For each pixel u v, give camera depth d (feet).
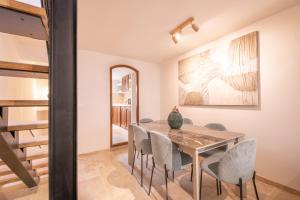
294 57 6.23
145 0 5.86
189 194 6.44
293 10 6.25
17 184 7.21
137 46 10.68
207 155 6.87
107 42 9.96
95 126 11.70
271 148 6.96
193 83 11.03
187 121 9.87
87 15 6.81
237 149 4.50
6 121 3.41
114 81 22.91
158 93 15.10
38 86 12.07
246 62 7.76
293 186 6.29
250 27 7.72
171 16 6.97
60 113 2.35
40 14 2.23
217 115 9.45
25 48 9.66
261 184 7.03
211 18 7.18
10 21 2.36
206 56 10.00
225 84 8.80
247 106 7.89
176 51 11.71
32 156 5.93
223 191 6.57
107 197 6.33
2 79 6.98
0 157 3.91
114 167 9.11
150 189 6.74
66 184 2.38
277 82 6.74
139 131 7.42
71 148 2.41
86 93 11.40
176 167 5.69
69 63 2.40
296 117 6.19
